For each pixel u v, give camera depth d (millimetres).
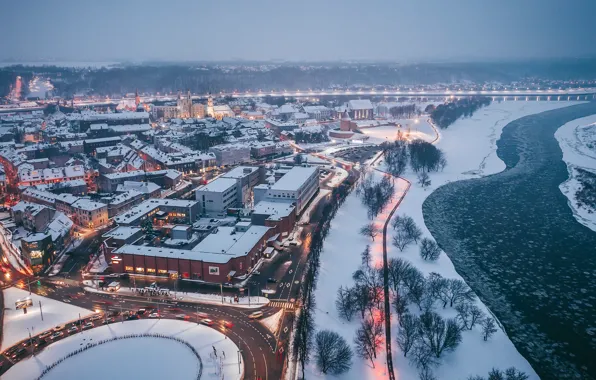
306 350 182500
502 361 188000
